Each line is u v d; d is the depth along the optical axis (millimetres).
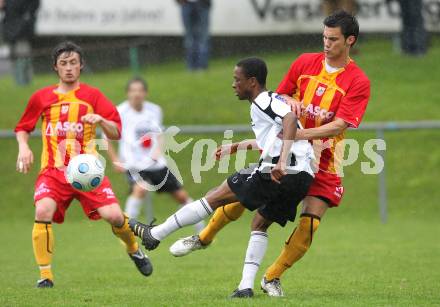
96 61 77125
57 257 40000
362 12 76500
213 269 35406
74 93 30734
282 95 27469
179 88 70375
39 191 29891
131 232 30391
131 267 36281
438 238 45281
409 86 69500
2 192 58312
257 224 26656
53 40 76938
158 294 27906
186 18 73125
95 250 42625
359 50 75812
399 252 39938
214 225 27641
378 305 24984
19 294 27688
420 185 57406
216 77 72625
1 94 69625
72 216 55844
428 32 77625
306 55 28203
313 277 32500
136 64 75000
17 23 71812
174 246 27719
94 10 76125
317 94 27438
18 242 46000
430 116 63969
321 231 48969
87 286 30234
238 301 25406
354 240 44906
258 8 77125
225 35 77000
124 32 76688
